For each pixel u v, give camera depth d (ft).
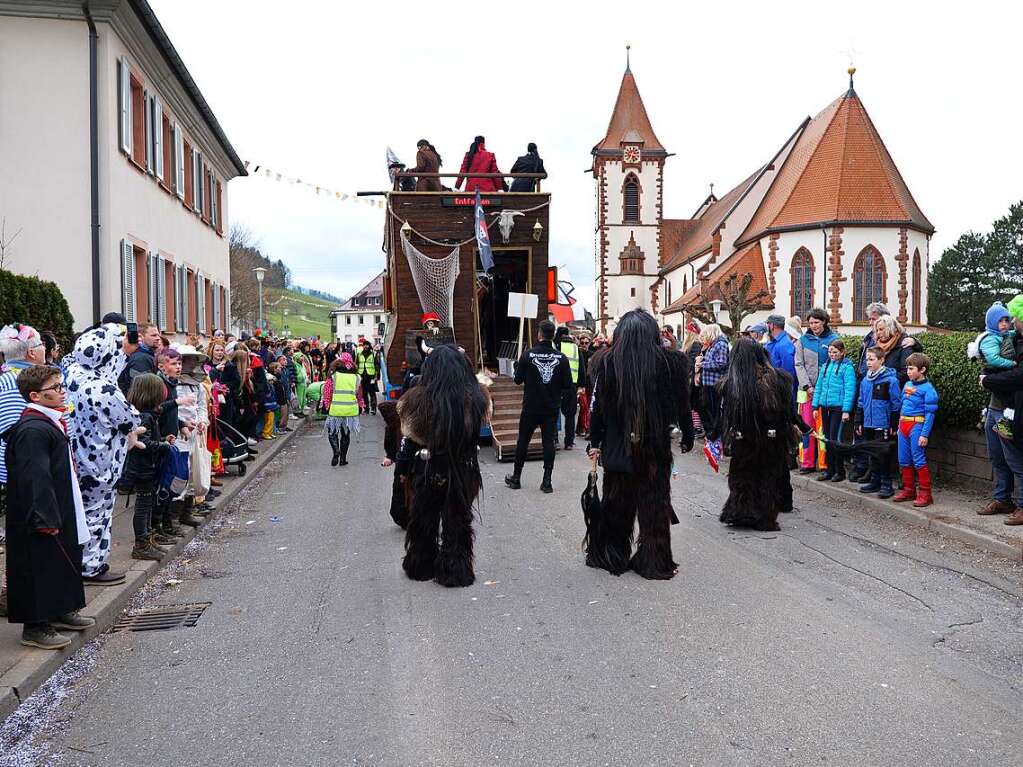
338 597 20.11
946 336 32.22
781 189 183.73
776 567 21.89
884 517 27.81
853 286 166.81
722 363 40.34
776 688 14.29
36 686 14.90
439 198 50.37
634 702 13.85
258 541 26.17
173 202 67.92
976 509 26.94
